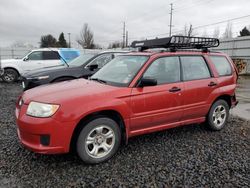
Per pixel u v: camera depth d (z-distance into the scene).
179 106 4.29
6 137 4.45
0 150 3.88
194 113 4.57
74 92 3.52
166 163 3.56
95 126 3.46
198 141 4.47
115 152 3.72
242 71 21.02
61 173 3.24
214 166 3.50
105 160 3.59
